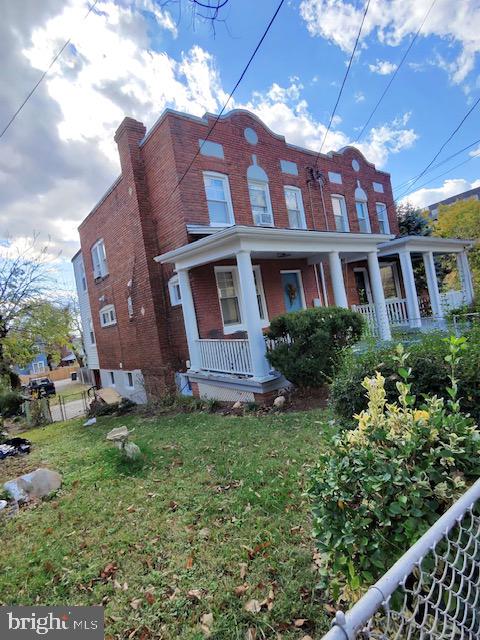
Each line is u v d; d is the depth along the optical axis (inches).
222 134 386.0
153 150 378.3
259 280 406.6
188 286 343.0
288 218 447.2
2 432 374.0
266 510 122.2
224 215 383.9
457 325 244.5
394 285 627.5
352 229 541.3
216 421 259.1
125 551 112.7
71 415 550.3
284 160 450.3
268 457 167.5
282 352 263.0
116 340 515.8
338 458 72.2
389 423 74.0
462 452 62.6
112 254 485.4
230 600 85.2
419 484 60.2
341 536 64.2
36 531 133.6
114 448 217.0
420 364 113.3
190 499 139.4
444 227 963.3
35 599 97.1
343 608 76.5
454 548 56.9
